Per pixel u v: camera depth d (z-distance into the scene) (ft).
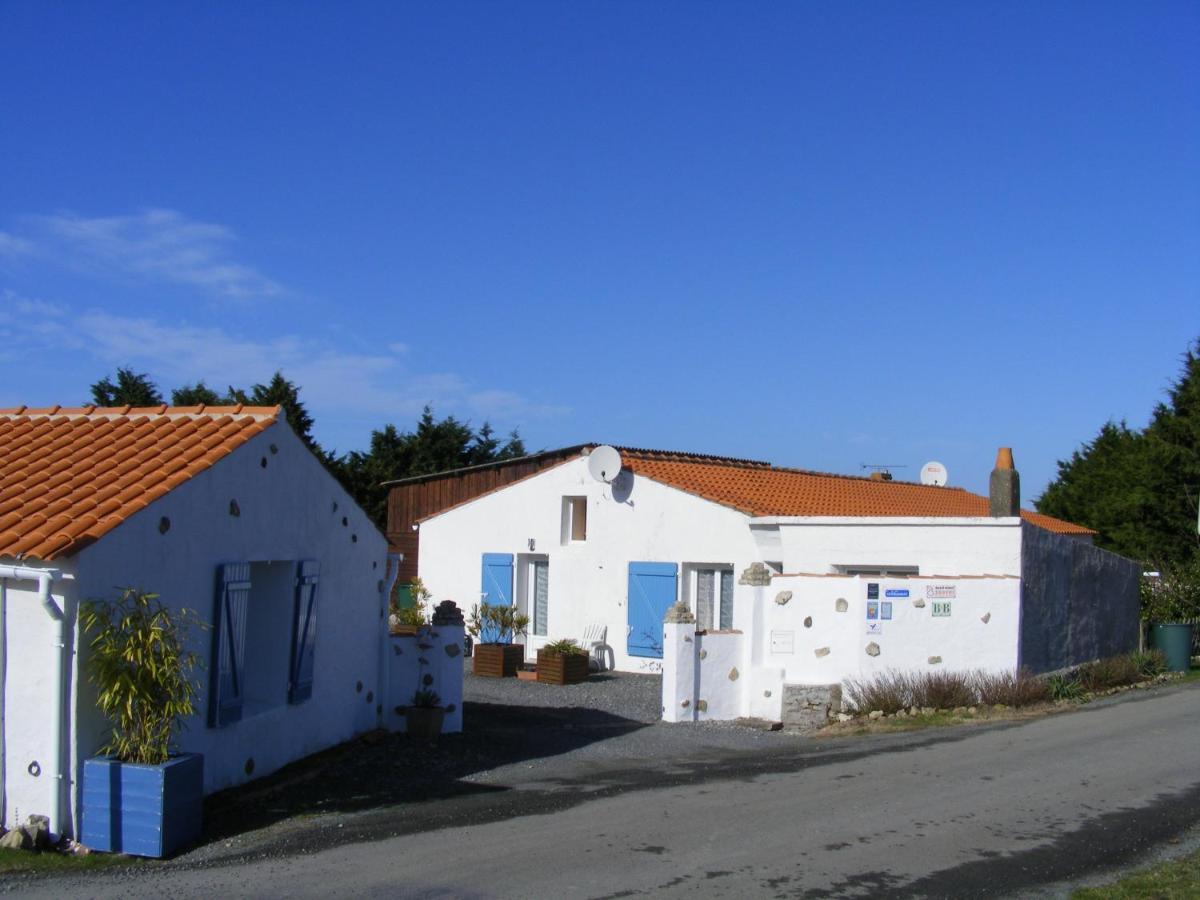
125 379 132.26
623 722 49.49
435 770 36.96
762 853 26.32
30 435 35.91
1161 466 115.24
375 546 43.57
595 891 23.34
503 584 76.69
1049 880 24.34
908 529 55.77
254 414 35.42
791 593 50.19
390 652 44.52
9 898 22.54
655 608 69.26
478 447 154.71
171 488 29.55
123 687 26.13
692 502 68.28
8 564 26.30
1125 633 66.85
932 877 24.49
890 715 46.96
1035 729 43.70
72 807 26.25
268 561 35.53
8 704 26.73
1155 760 37.32
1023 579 52.06
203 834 27.86
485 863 25.41
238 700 32.83
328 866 25.16
